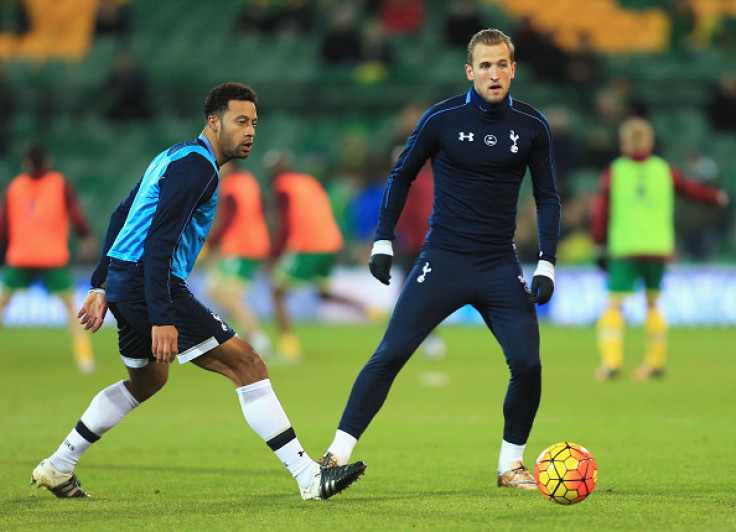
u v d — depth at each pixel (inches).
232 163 1850.4
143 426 1125.1
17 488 768.3
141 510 673.6
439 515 649.0
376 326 2645.2
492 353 1990.7
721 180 3068.4
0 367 1744.6
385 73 3329.2
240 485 782.5
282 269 1831.9
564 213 2689.5
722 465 856.9
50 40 3885.3
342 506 683.4
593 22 3816.4
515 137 744.3
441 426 1117.1
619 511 658.8
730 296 2573.8
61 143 3363.7
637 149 1508.4
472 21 3331.7
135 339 696.4
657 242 1508.4
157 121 3410.4
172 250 650.2
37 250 1644.9
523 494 732.0
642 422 1126.4
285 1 3676.2
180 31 3789.4
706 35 3661.4
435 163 767.7
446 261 754.8
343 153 2827.3
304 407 1279.5
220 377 1647.4
